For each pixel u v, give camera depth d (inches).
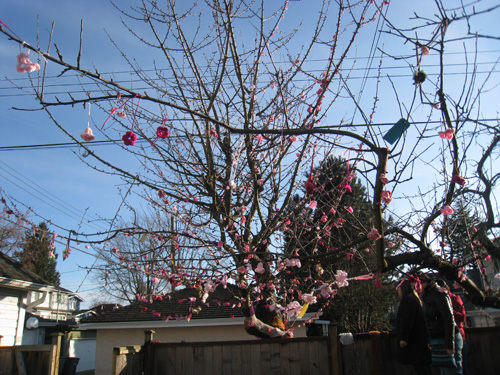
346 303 572.7
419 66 123.0
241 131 115.0
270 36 222.7
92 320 476.4
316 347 201.3
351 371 196.5
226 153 224.1
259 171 223.1
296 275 209.8
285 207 211.5
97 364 464.4
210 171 209.5
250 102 223.9
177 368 217.3
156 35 213.5
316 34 223.8
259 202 217.0
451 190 128.8
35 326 527.5
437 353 157.6
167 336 454.9
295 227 208.7
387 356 202.2
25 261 949.2
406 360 165.0
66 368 370.0
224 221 207.8
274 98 227.1
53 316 1109.1
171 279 203.0
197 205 220.1
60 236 180.4
